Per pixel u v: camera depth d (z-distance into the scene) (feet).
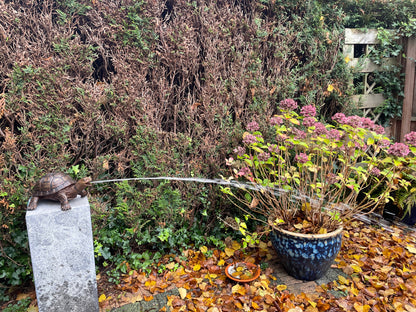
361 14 14.44
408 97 15.07
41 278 7.38
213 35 11.35
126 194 10.48
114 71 10.85
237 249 10.99
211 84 11.28
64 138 9.63
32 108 9.29
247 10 12.23
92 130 10.26
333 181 9.41
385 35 14.16
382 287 8.83
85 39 10.41
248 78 11.84
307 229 9.13
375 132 8.93
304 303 8.32
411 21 14.30
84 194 8.31
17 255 8.98
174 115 11.23
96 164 10.11
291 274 9.53
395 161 8.71
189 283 9.23
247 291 8.63
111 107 10.62
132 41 10.46
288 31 12.33
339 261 10.35
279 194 9.93
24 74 9.09
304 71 13.00
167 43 10.89
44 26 9.48
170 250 10.78
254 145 9.84
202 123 11.57
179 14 11.00
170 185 11.14
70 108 9.76
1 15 9.00
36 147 9.27
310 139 9.53
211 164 11.46
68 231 7.38
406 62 14.84
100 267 10.09
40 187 7.57
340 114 8.86
